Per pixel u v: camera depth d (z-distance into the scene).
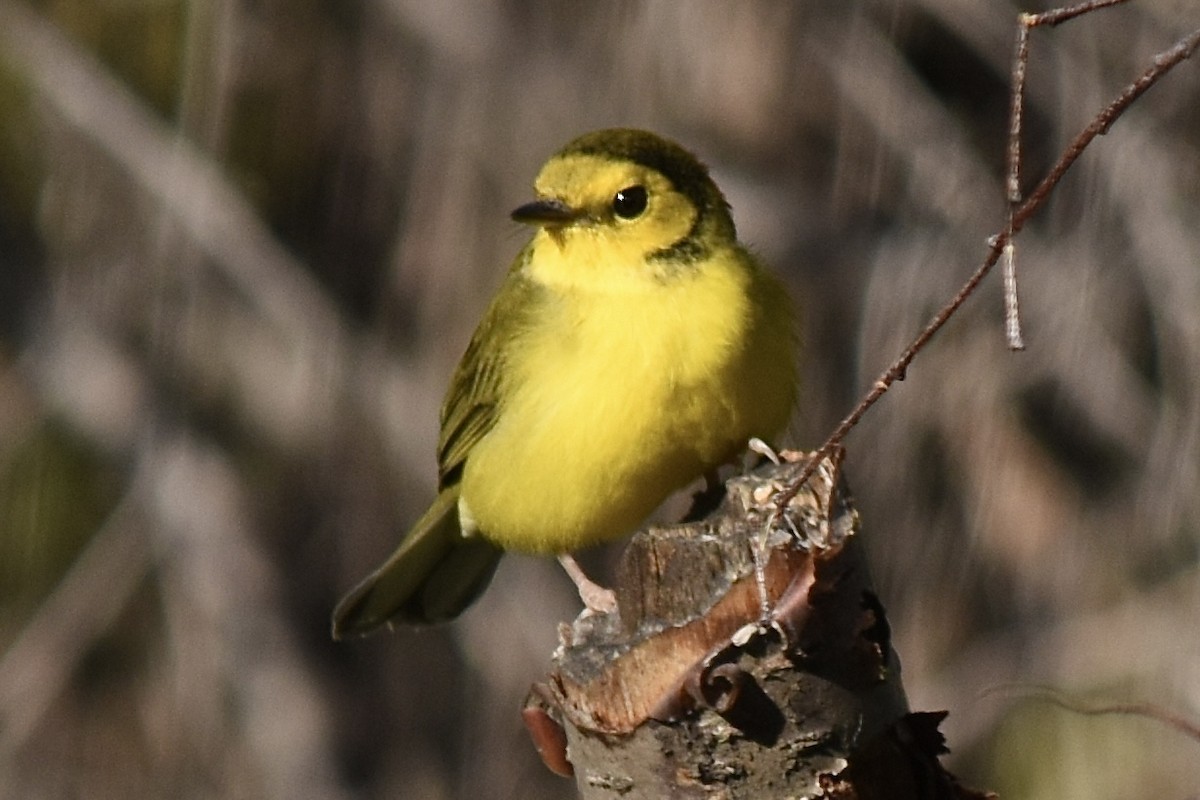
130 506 14.58
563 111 13.34
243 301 14.36
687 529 6.53
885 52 13.59
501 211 13.43
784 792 6.39
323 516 14.60
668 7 13.28
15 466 14.52
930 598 13.65
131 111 14.23
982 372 13.41
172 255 14.21
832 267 13.48
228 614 14.55
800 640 6.32
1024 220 6.16
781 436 8.98
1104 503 13.72
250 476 14.71
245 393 14.38
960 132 13.65
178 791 14.40
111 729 14.47
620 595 6.56
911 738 6.54
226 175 14.11
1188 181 13.37
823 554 6.32
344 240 14.16
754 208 13.36
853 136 13.51
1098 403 13.51
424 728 14.58
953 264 13.41
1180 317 13.24
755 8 13.33
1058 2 13.51
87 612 14.49
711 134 13.39
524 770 14.23
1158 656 13.46
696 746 6.38
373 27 13.83
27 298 14.52
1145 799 13.20
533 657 14.30
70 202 14.23
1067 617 13.62
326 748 14.50
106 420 14.47
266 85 13.92
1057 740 13.50
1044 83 13.48
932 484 13.60
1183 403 13.37
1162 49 13.23
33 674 14.32
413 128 13.77
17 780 14.09
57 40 14.27
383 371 14.06
